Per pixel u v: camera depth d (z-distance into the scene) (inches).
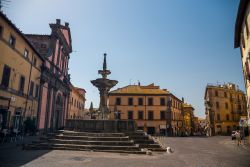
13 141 766.5
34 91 1070.4
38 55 1098.7
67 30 1619.1
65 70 1622.8
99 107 871.1
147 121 2164.1
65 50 1587.1
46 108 1221.7
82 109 2549.2
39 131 1112.2
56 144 600.7
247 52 930.7
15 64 860.6
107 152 570.6
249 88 992.9
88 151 572.4
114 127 716.0
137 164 415.5
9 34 800.3
